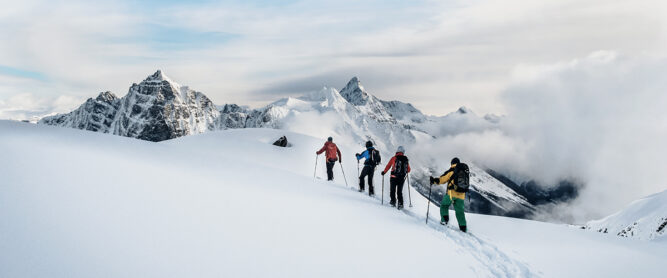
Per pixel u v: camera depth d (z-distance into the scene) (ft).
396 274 17.80
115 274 12.14
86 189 18.22
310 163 83.82
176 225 16.89
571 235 32.09
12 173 18.01
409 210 38.01
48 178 18.43
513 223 35.83
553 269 22.81
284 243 18.19
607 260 24.75
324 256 17.81
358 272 16.99
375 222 26.86
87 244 13.39
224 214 19.95
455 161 31.65
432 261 20.76
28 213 14.35
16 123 39.86
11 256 11.51
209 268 14.01
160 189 21.16
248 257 15.70
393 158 37.63
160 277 12.61
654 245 31.73
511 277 21.15
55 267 11.64
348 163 87.76
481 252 25.32
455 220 36.99
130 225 15.67
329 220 24.20
